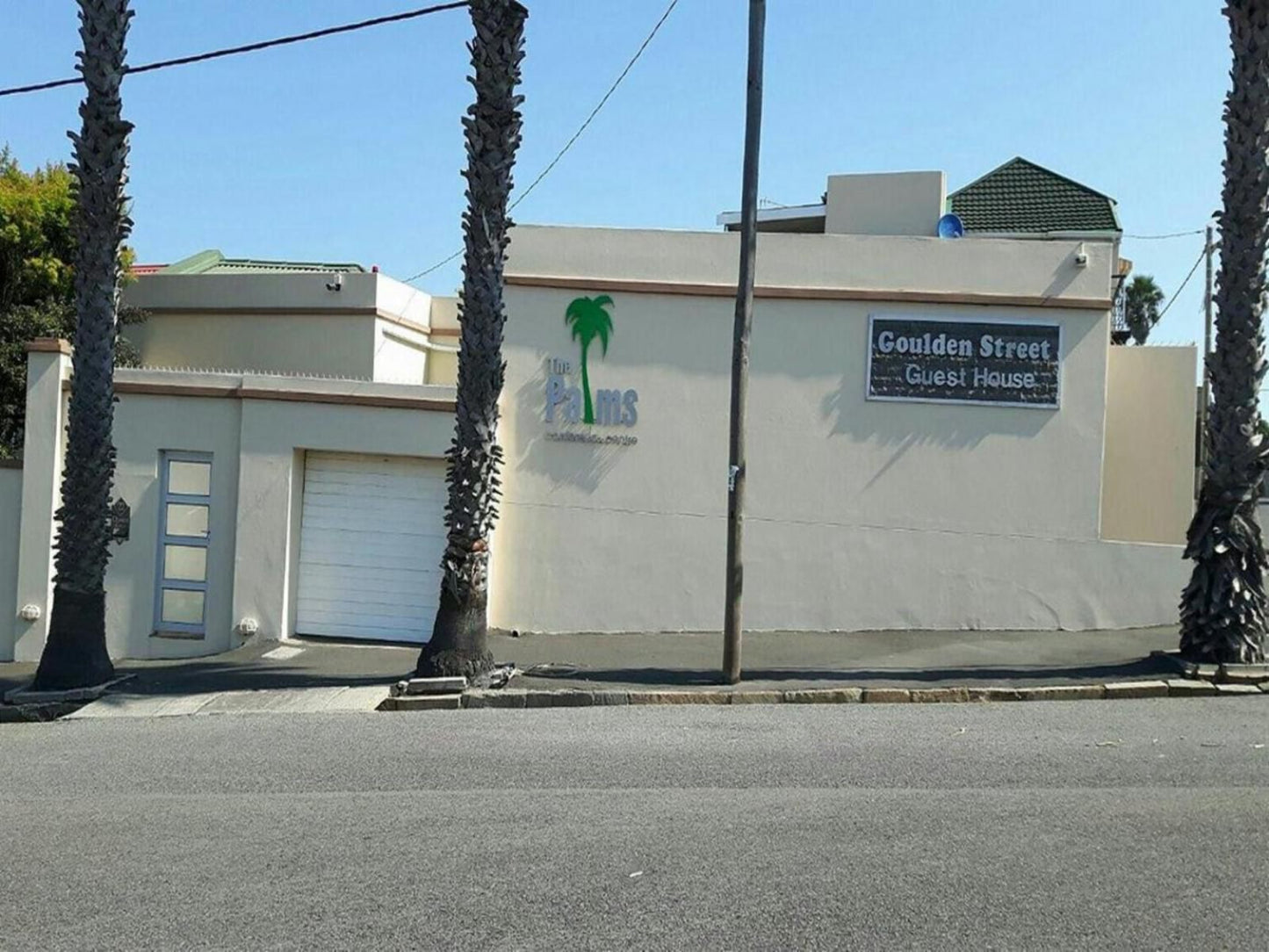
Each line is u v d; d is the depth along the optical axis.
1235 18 13.09
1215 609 13.32
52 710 13.43
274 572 16.73
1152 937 5.77
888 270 16.78
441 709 12.88
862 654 15.11
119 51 14.02
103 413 14.20
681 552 16.97
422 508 16.98
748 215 13.48
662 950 5.71
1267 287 13.34
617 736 11.03
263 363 22.39
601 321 17.03
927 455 16.72
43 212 22.08
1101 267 16.53
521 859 7.13
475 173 13.59
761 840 7.36
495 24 13.40
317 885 6.80
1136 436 18.69
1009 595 16.58
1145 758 9.71
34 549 16.83
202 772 10.03
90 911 6.54
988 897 6.30
